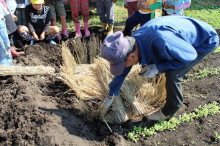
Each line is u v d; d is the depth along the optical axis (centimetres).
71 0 484
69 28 590
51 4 508
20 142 248
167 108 276
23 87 331
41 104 303
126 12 711
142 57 215
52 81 370
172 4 408
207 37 237
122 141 279
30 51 452
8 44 391
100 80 334
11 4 457
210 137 284
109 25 525
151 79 359
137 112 314
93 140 276
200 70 417
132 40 207
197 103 340
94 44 439
